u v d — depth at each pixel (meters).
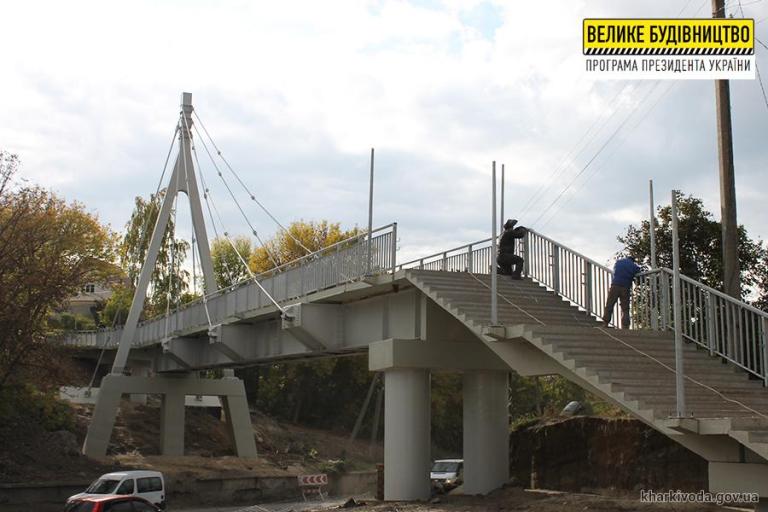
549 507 21.72
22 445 44.66
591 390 18.06
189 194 55.41
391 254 25.84
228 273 87.12
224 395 57.16
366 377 76.88
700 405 15.87
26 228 41.94
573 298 22.83
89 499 26.56
